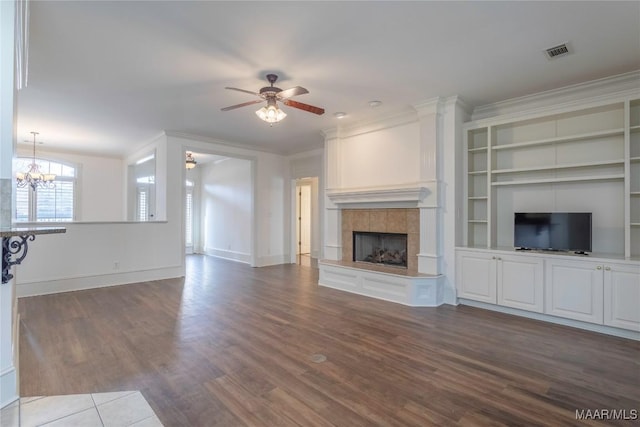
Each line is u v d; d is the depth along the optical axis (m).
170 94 4.23
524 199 4.42
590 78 3.77
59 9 2.48
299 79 3.79
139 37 2.90
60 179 8.15
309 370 2.62
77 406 2.09
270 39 2.95
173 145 6.25
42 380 2.45
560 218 3.88
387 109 4.85
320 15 2.60
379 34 2.87
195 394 2.28
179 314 4.03
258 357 2.85
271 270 7.13
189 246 10.09
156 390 2.32
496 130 4.62
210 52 3.17
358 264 5.38
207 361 2.77
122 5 2.45
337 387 2.38
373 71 3.59
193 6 2.47
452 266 4.48
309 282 5.90
